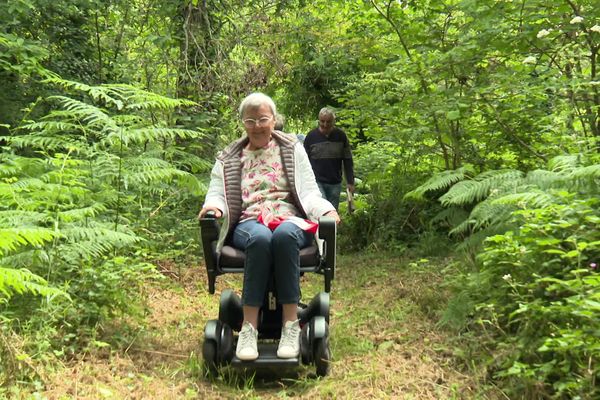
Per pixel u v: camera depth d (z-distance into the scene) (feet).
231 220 13.74
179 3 32.60
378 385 12.87
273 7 36.81
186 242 25.77
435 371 13.46
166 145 30.68
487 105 23.50
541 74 21.72
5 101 28.02
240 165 14.16
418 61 24.31
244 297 13.01
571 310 11.39
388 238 27.94
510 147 24.27
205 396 12.62
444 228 26.14
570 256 12.18
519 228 15.16
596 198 14.32
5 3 26.50
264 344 14.07
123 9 34.91
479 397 11.89
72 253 15.43
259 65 34.32
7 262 14.89
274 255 13.03
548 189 15.79
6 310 14.20
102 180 20.89
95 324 14.96
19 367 11.81
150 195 26.48
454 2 25.96
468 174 24.41
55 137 21.74
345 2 31.76
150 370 13.84
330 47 39.78
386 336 15.96
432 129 26.25
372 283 22.25
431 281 19.97
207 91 32.91
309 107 46.16
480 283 14.99
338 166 28.58
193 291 21.45
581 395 10.37
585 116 20.26
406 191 28.27
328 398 12.48
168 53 33.60
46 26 32.01
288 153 14.07
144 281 20.49
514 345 12.53
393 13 27.50
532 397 11.21
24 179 18.04
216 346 13.33
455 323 15.28
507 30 21.54
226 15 34.68
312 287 22.70
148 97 20.42
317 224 13.34
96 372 12.97
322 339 13.38
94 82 33.65
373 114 27.94
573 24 19.69
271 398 12.67
